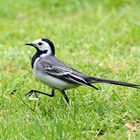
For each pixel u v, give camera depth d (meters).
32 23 18.53
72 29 17.41
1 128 10.53
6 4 20.25
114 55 15.37
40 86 12.84
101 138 10.36
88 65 14.38
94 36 16.70
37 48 11.73
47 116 11.09
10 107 11.75
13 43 16.77
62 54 15.41
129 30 17.06
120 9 19.77
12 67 14.77
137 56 15.16
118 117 11.15
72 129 10.48
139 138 10.08
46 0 20.59
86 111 11.39
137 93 12.27
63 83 11.27
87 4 20.23
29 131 10.34
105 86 12.74
